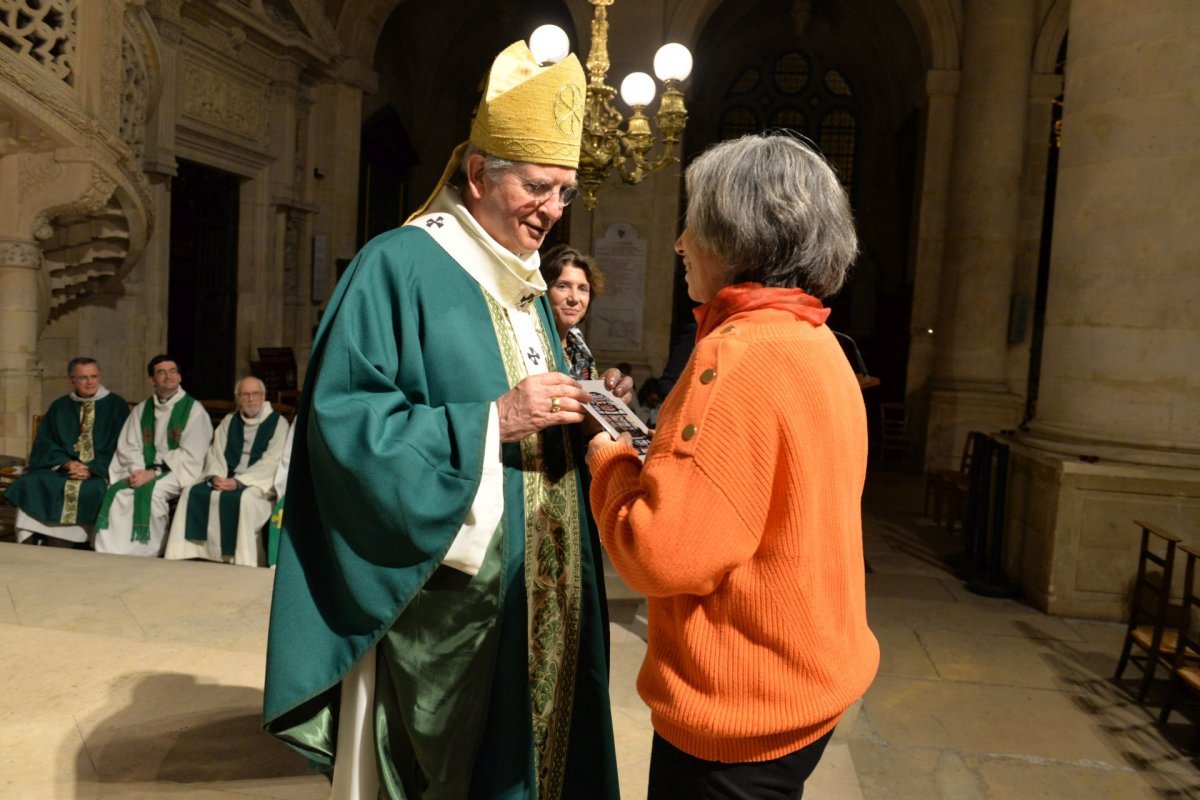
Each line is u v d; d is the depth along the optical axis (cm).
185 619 350
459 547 161
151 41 802
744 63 1808
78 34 660
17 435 733
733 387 121
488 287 183
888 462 1277
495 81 174
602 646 193
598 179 558
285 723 170
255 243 1132
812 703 124
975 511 663
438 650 169
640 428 162
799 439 121
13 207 695
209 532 546
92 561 428
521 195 175
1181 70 493
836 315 1709
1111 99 520
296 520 170
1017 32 1105
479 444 160
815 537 123
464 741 170
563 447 189
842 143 1803
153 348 945
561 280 342
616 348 1263
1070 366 556
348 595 163
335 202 1280
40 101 629
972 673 441
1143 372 520
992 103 1113
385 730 173
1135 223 514
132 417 589
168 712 265
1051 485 544
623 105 1238
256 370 1138
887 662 453
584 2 1239
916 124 1404
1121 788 329
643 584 122
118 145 696
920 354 1230
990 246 1123
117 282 850
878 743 360
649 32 1230
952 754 352
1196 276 501
